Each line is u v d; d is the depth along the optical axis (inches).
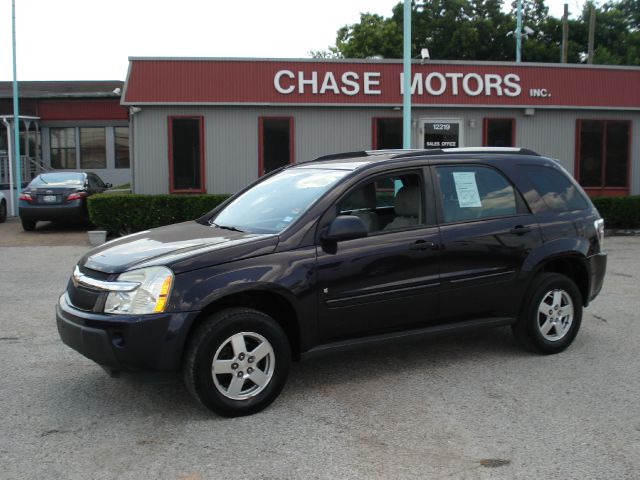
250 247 183.2
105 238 563.8
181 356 173.0
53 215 632.4
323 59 626.8
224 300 183.8
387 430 170.2
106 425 174.9
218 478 145.3
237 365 177.9
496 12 1489.9
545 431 169.0
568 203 242.5
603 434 167.2
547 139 667.4
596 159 677.9
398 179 224.1
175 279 172.9
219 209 235.6
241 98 615.2
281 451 158.4
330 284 191.2
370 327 200.7
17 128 799.1
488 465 150.5
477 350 240.8
